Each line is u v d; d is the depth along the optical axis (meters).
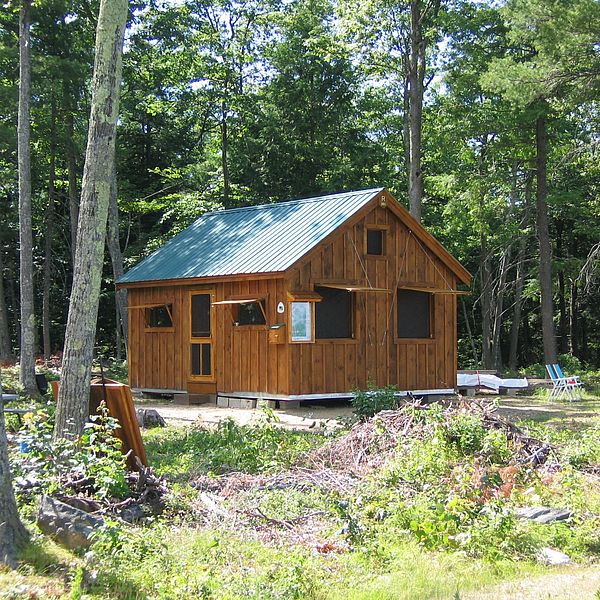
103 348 43.91
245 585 6.85
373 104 41.81
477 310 48.19
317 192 40.84
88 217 11.23
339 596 6.82
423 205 41.25
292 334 19.02
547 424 17.11
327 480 10.27
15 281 45.19
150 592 6.79
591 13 24.39
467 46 32.53
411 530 8.58
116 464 8.91
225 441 13.38
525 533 8.64
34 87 29.69
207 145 47.31
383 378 20.80
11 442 11.23
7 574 6.69
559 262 38.56
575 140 33.44
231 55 40.56
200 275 20.80
